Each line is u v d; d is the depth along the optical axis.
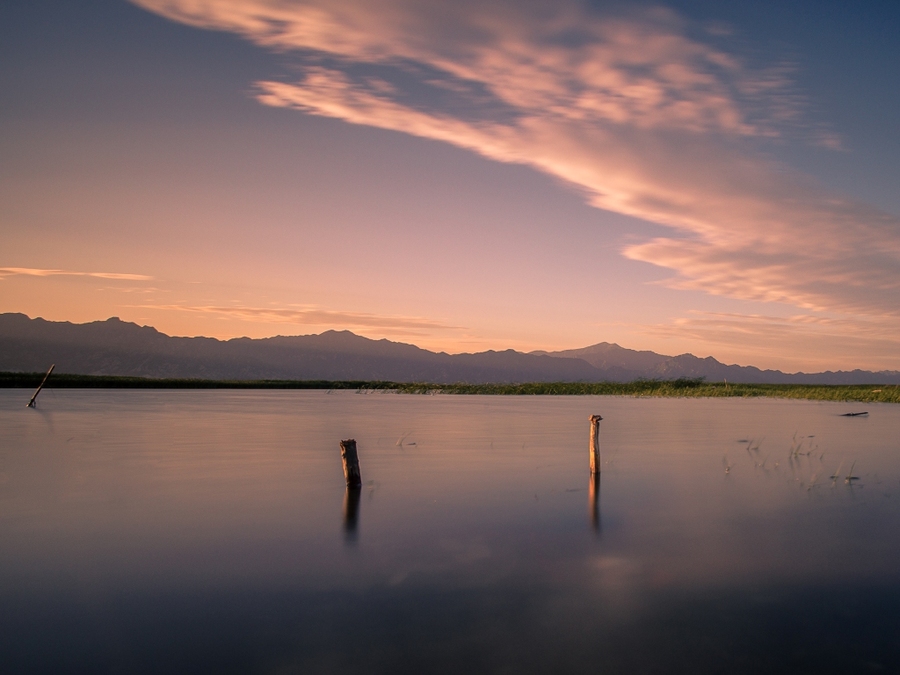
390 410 43.69
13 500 14.28
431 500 14.58
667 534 12.04
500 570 10.10
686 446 24.33
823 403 62.66
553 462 19.91
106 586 9.38
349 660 7.29
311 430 28.75
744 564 10.43
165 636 7.84
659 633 7.95
